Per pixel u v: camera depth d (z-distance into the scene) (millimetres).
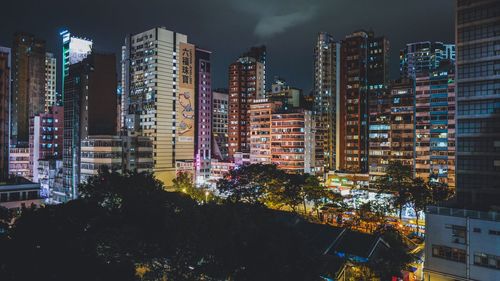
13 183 103625
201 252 42312
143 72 179375
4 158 120938
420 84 150000
